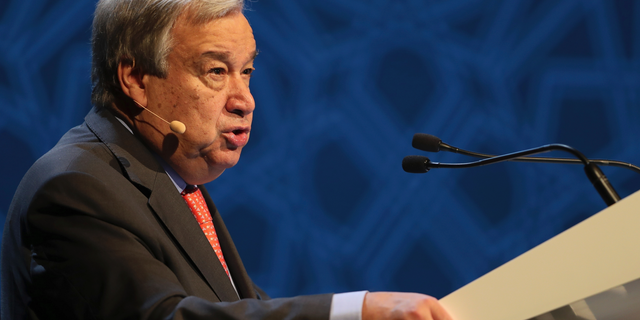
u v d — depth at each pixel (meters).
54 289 2.37
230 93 3.07
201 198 3.39
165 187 2.88
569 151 2.26
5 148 9.38
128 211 2.51
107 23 3.11
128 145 2.95
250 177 10.05
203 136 3.01
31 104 9.42
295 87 10.16
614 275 1.36
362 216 10.12
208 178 3.20
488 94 10.33
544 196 10.21
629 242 1.38
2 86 9.39
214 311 2.00
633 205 1.44
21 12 9.44
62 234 2.40
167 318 2.04
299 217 10.05
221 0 3.02
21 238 2.56
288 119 10.14
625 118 10.33
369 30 10.32
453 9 10.37
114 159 2.88
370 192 10.16
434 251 10.13
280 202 10.05
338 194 10.14
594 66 10.40
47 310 2.52
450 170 10.21
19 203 2.68
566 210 10.17
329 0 10.23
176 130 2.93
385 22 10.33
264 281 9.95
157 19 2.96
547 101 10.34
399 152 10.23
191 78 2.98
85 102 9.51
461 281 10.06
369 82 10.29
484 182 10.24
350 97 10.23
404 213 10.16
